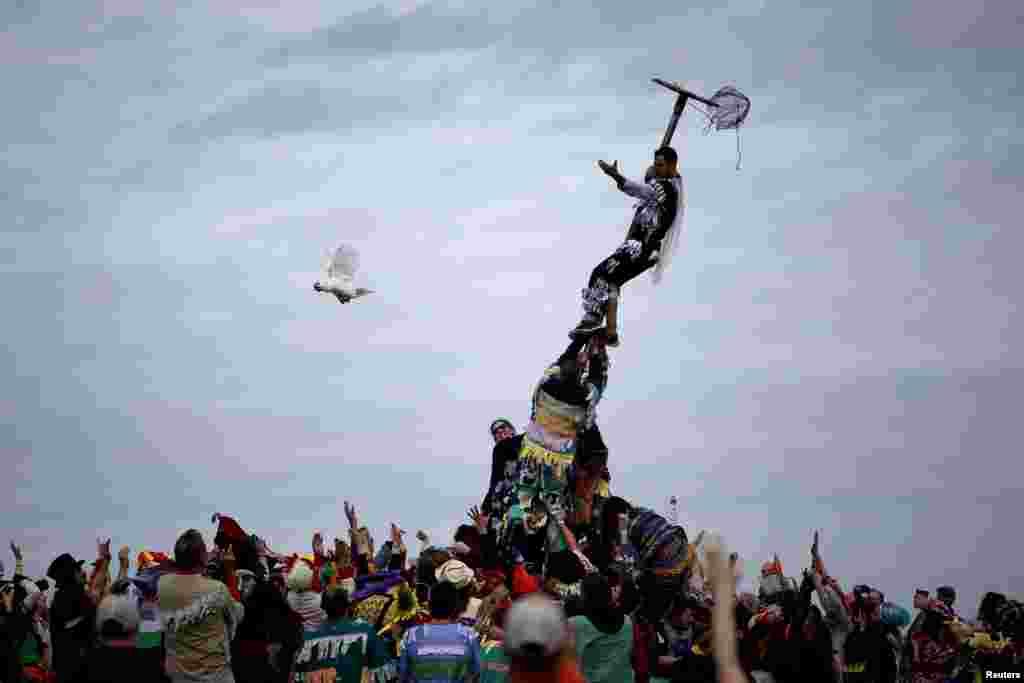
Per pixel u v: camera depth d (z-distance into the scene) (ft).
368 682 43.27
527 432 53.88
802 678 31.60
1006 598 62.08
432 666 38.86
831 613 55.83
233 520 49.34
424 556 48.91
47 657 50.52
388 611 47.88
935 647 59.62
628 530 50.75
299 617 41.98
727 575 20.62
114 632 29.86
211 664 38.11
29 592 49.96
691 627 48.11
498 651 43.68
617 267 53.78
